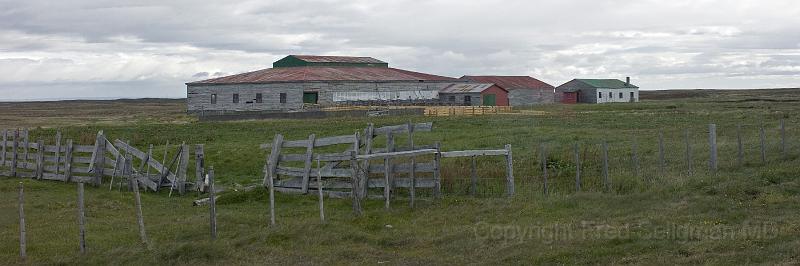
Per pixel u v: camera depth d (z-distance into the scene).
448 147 33.72
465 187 22.61
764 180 19.95
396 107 74.25
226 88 84.38
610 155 27.20
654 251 14.12
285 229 17.23
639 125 45.88
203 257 15.16
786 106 70.56
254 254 15.55
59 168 30.12
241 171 31.48
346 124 52.81
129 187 27.17
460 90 93.88
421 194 22.39
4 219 20.27
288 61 100.31
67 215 20.84
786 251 13.17
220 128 52.69
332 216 19.50
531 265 13.83
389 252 15.50
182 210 22.08
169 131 50.72
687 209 17.75
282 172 24.44
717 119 49.50
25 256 15.56
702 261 13.09
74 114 110.88
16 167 31.78
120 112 117.50
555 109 79.38
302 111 67.62
